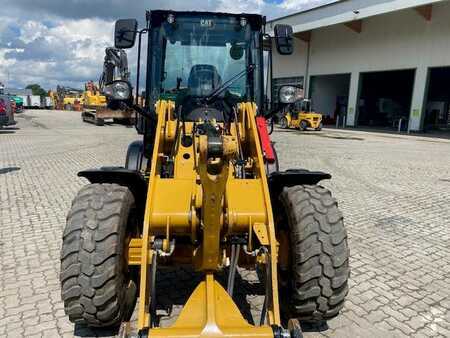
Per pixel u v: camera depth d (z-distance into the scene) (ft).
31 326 10.48
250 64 14.28
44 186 25.91
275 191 10.94
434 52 81.56
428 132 87.86
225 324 7.64
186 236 9.53
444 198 25.38
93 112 84.84
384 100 119.65
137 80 13.83
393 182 30.17
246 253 9.41
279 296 10.30
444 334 10.68
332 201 9.79
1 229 17.76
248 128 11.32
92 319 9.18
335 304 9.43
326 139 65.46
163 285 12.62
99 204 9.30
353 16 90.27
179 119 11.50
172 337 7.18
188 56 14.14
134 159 13.88
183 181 9.55
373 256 15.66
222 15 14.10
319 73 108.47
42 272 13.58
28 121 93.76
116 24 13.37
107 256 8.88
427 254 16.03
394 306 12.00
